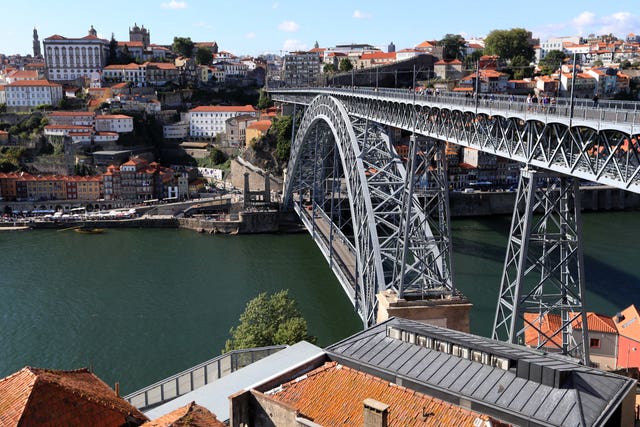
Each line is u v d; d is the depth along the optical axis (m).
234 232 164.50
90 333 91.12
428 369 31.92
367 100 97.75
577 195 52.38
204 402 38.44
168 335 90.06
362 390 30.38
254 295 106.88
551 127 51.78
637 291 105.31
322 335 87.94
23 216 181.88
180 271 123.19
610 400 28.09
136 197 195.00
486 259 126.12
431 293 70.06
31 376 32.94
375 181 82.81
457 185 197.00
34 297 106.81
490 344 34.34
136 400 46.78
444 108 68.81
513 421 27.86
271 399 29.83
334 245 120.56
